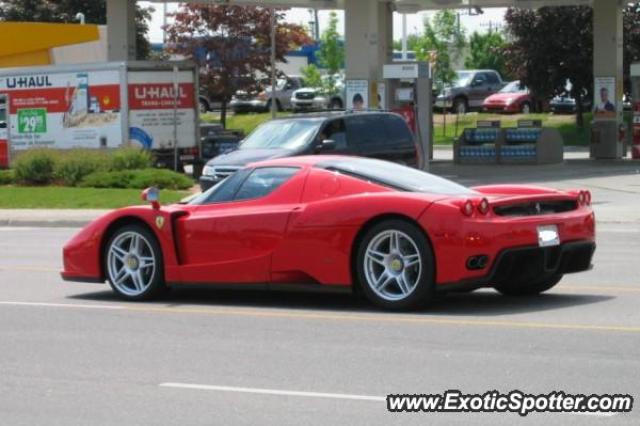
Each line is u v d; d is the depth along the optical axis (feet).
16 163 104.22
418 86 113.60
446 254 34.30
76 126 109.60
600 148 131.34
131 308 39.29
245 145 74.74
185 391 26.55
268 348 31.30
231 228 38.19
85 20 204.64
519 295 39.78
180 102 110.22
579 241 36.81
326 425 23.17
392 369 28.04
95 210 87.30
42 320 37.24
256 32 161.79
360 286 36.35
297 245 36.83
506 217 34.78
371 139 74.38
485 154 124.67
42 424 24.18
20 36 151.94
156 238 40.01
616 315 35.04
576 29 162.50
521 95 193.67
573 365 27.89
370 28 113.80
